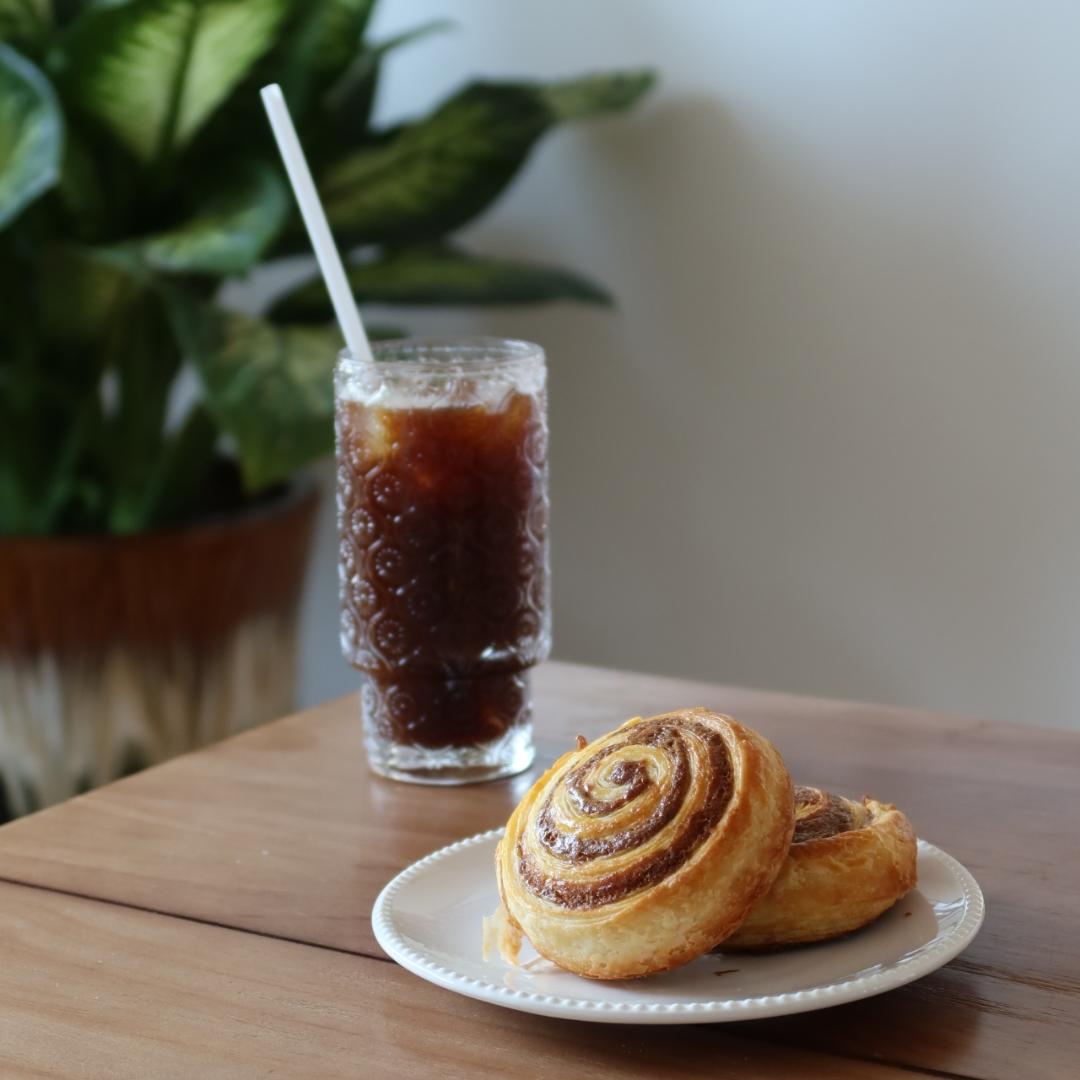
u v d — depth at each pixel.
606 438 1.62
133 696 1.41
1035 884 0.79
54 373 1.44
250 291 1.79
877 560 1.50
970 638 1.47
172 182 1.42
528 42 1.58
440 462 0.87
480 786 0.88
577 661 1.68
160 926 0.78
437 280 1.42
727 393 1.54
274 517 1.45
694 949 0.71
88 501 1.50
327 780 0.89
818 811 0.75
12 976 0.75
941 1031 0.71
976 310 1.40
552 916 0.72
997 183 1.37
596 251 1.58
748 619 1.58
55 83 1.30
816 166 1.45
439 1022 0.72
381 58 1.53
